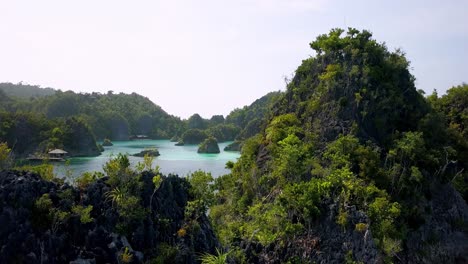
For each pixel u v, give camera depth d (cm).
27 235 3719
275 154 8456
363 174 7450
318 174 7356
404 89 9531
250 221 7494
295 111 9875
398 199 7506
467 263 7681
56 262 3788
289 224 6494
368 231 5956
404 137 8331
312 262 6144
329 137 8606
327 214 6456
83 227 4056
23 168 4616
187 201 5066
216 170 16588
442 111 11250
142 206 4500
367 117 8706
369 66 9250
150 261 4156
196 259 4459
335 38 9975
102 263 3978
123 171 4647
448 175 8625
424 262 7100
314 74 10081
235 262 5850
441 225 7838
